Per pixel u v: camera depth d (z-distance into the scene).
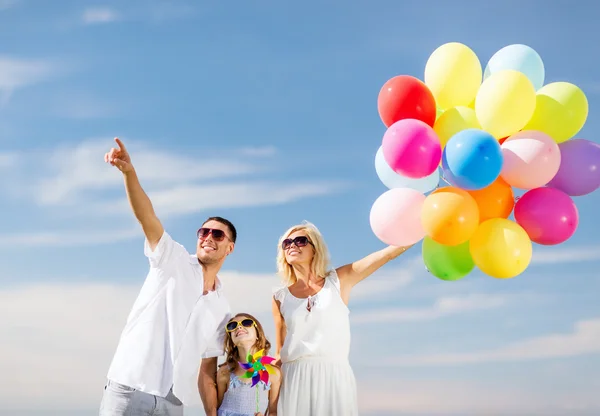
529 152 3.33
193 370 3.72
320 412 3.70
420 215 3.48
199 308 3.84
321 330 3.78
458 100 3.60
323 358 3.76
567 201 3.44
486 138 3.24
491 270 3.40
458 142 3.27
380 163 3.80
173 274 3.65
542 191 3.47
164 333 3.57
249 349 4.04
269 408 3.94
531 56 3.66
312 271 3.95
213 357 4.05
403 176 3.64
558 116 3.47
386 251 3.94
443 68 3.57
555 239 3.43
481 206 3.46
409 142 3.32
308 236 3.94
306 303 3.85
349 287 3.99
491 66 3.77
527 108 3.34
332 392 3.73
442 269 3.68
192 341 3.75
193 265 3.75
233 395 3.99
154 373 3.49
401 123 3.39
